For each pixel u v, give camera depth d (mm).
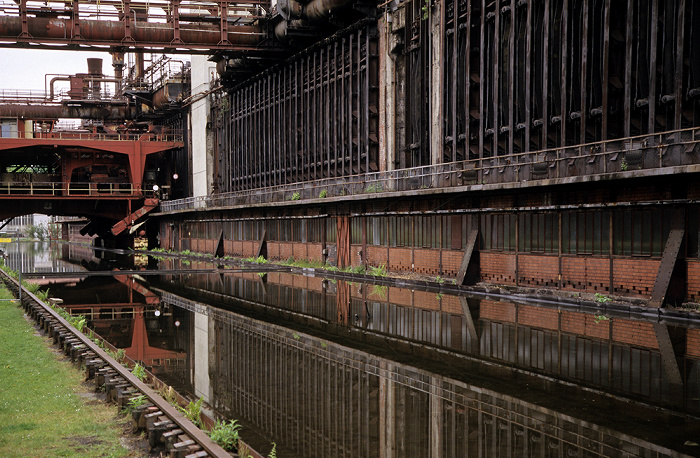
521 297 27078
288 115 54844
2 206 67188
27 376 12352
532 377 12672
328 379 12977
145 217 77438
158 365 14922
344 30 44094
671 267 21125
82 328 18203
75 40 46750
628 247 23344
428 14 36281
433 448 8789
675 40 22391
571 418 9961
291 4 47125
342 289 31516
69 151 71000
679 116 21656
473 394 11531
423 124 37219
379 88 41875
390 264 38125
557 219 26453
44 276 40812
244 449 8156
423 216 35219
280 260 52875
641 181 22203
